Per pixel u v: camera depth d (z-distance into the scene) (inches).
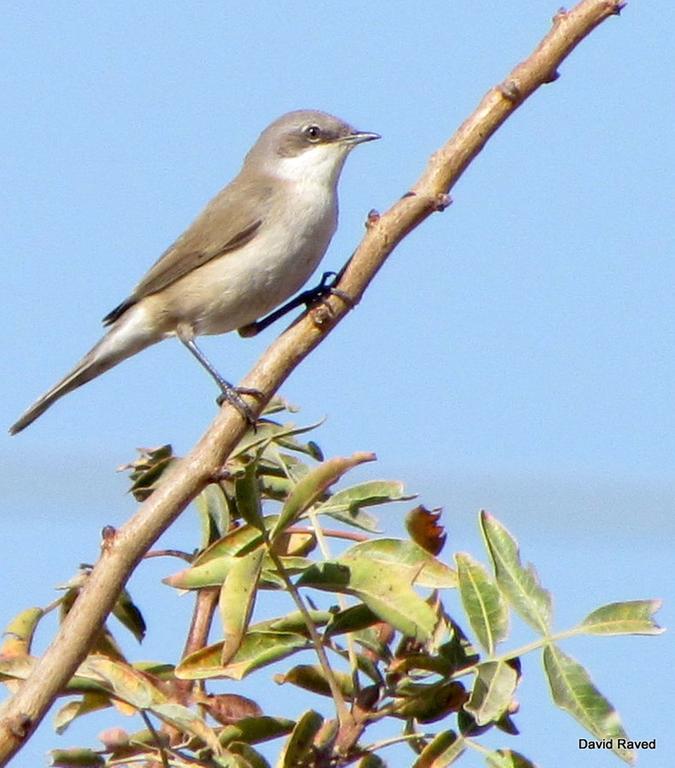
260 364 89.8
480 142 95.9
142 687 75.8
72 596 89.9
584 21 94.7
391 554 82.4
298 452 105.7
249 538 82.4
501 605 74.7
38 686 68.6
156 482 104.9
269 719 80.2
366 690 79.7
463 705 76.4
